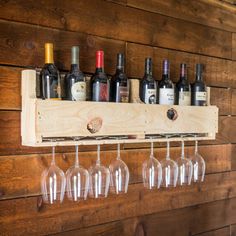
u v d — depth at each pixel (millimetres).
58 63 1375
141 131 1393
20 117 1283
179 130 1519
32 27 1310
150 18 1664
